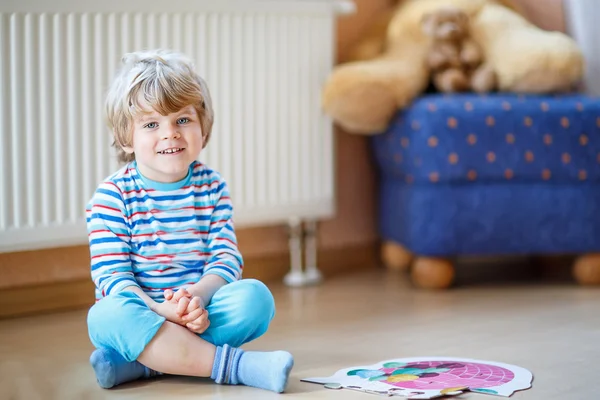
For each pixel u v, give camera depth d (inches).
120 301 55.2
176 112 58.2
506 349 64.6
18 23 72.1
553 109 84.9
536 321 73.5
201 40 82.1
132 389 55.9
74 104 75.5
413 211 86.8
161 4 78.9
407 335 69.5
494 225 85.7
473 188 85.4
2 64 71.6
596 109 85.4
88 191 76.9
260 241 94.0
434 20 88.4
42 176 74.7
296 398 53.1
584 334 68.8
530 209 85.8
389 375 57.5
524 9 97.3
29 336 70.9
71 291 82.3
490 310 78.1
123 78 59.2
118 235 58.3
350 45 99.0
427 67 89.9
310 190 90.9
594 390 54.1
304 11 88.0
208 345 55.8
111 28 76.8
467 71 89.5
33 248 75.0
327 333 70.6
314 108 90.1
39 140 74.3
